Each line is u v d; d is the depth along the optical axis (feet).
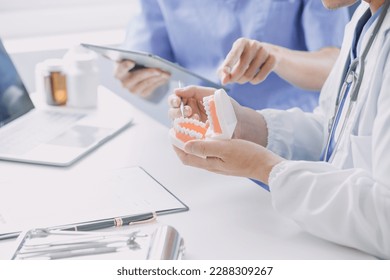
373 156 2.72
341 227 2.60
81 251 2.43
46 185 3.16
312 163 2.82
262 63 4.11
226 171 2.92
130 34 5.82
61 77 4.42
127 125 4.12
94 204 2.91
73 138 3.83
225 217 2.87
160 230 2.54
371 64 3.06
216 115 2.89
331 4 3.21
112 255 2.41
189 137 3.05
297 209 2.71
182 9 5.53
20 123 4.10
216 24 5.43
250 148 2.86
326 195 2.67
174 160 3.55
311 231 2.69
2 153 3.59
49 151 3.62
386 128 2.65
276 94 5.36
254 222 2.83
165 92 4.78
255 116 3.83
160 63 3.84
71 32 6.77
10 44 6.24
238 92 5.37
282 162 2.81
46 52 6.00
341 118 3.27
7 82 4.21
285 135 3.86
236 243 2.64
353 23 3.84
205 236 2.69
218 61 5.54
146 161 3.53
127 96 6.52
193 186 3.21
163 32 5.72
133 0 7.16
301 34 5.40
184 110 3.60
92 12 6.84
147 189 3.11
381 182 2.63
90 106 4.44
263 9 5.28
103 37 6.59
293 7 5.24
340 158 3.17
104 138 3.83
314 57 4.76
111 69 6.43
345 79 3.33
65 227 2.65
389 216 2.55
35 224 2.72
